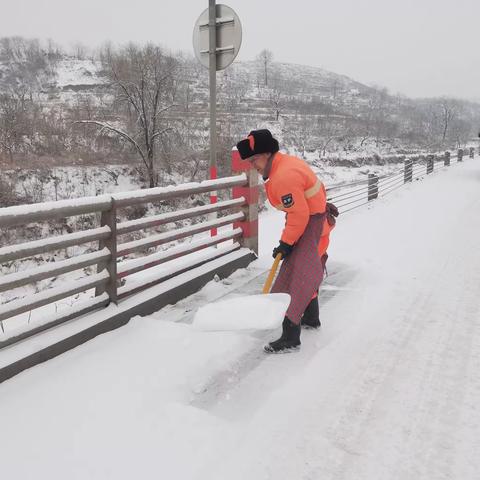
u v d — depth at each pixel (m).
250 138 3.13
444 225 8.05
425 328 3.72
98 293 3.67
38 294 3.06
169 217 4.21
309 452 2.27
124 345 3.28
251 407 2.63
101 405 2.59
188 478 2.08
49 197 15.12
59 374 2.88
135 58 17.45
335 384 2.89
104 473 2.10
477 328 3.71
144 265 4.02
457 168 23.00
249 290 4.55
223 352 3.21
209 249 7.19
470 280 4.92
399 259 5.86
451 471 2.14
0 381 2.74
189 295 4.39
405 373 3.03
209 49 6.42
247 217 5.46
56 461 2.17
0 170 15.09
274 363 3.13
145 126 17.58
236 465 2.17
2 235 11.98
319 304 4.25
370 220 8.90
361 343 3.45
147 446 2.28
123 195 3.59
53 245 3.05
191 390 2.78
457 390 2.82
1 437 2.32
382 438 2.38
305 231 3.18
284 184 3.03
